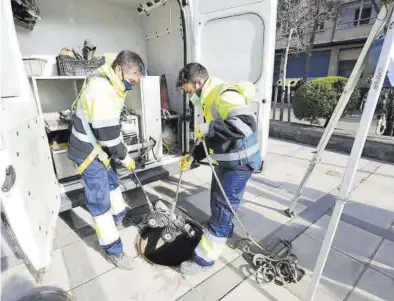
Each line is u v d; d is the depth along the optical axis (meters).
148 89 2.90
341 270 1.83
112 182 2.16
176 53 3.45
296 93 5.95
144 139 2.99
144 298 1.61
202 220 2.46
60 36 3.37
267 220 2.44
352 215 2.52
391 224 2.38
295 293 1.64
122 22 3.80
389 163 3.94
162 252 2.18
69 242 2.12
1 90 0.94
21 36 3.09
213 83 1.58
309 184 3.19
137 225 2.35
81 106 1.62
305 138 5.11
